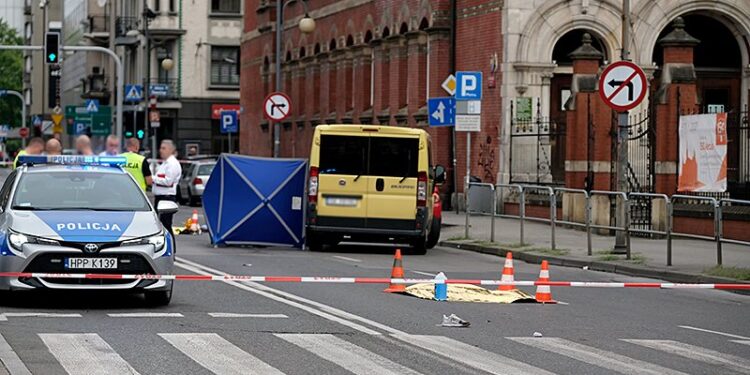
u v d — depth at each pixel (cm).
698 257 3853
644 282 3425
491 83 5997
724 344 2222
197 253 4153
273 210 4434
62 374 1777
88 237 2477
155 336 2144
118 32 14175
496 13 5962
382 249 4569
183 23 13100
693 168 4128
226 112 8225
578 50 5153
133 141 3931
